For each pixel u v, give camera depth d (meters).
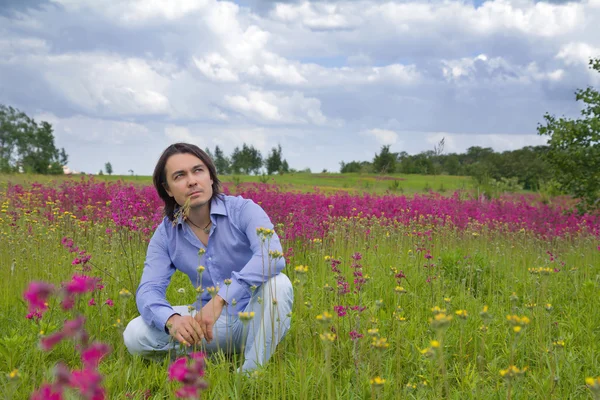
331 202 9.81
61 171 66.38
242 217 3.56
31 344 3.31
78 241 6.50
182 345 3.32
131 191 7.85
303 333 3.65
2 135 102.25
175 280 5.36
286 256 5.90
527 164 48.59
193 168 3.44
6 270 5.14
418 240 7.19
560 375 3.26
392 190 23.89
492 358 3.65
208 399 2.85
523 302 4.99
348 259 6.10
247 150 83.88
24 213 7.91
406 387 2.80
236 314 3.42
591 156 10.57
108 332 3.71
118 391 2.91
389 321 4.04
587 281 5.39
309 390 2.94
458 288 5.36
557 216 10.42
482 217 9.67
